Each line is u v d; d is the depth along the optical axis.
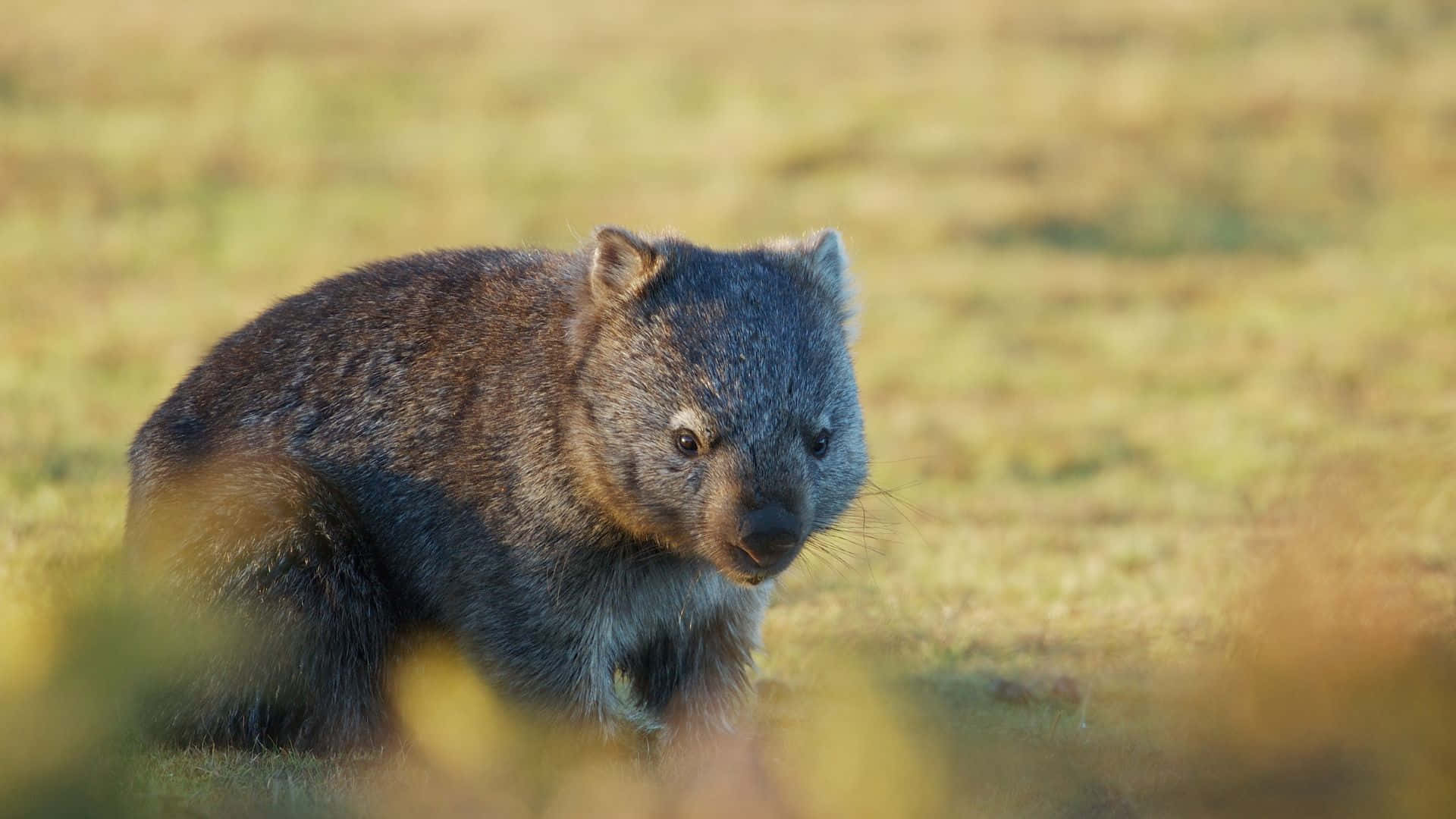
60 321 21.69
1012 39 37.81
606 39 38.66
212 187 28.72
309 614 8.54
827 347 8.38
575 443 8.27
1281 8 38.75
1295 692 6.47
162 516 8.88
